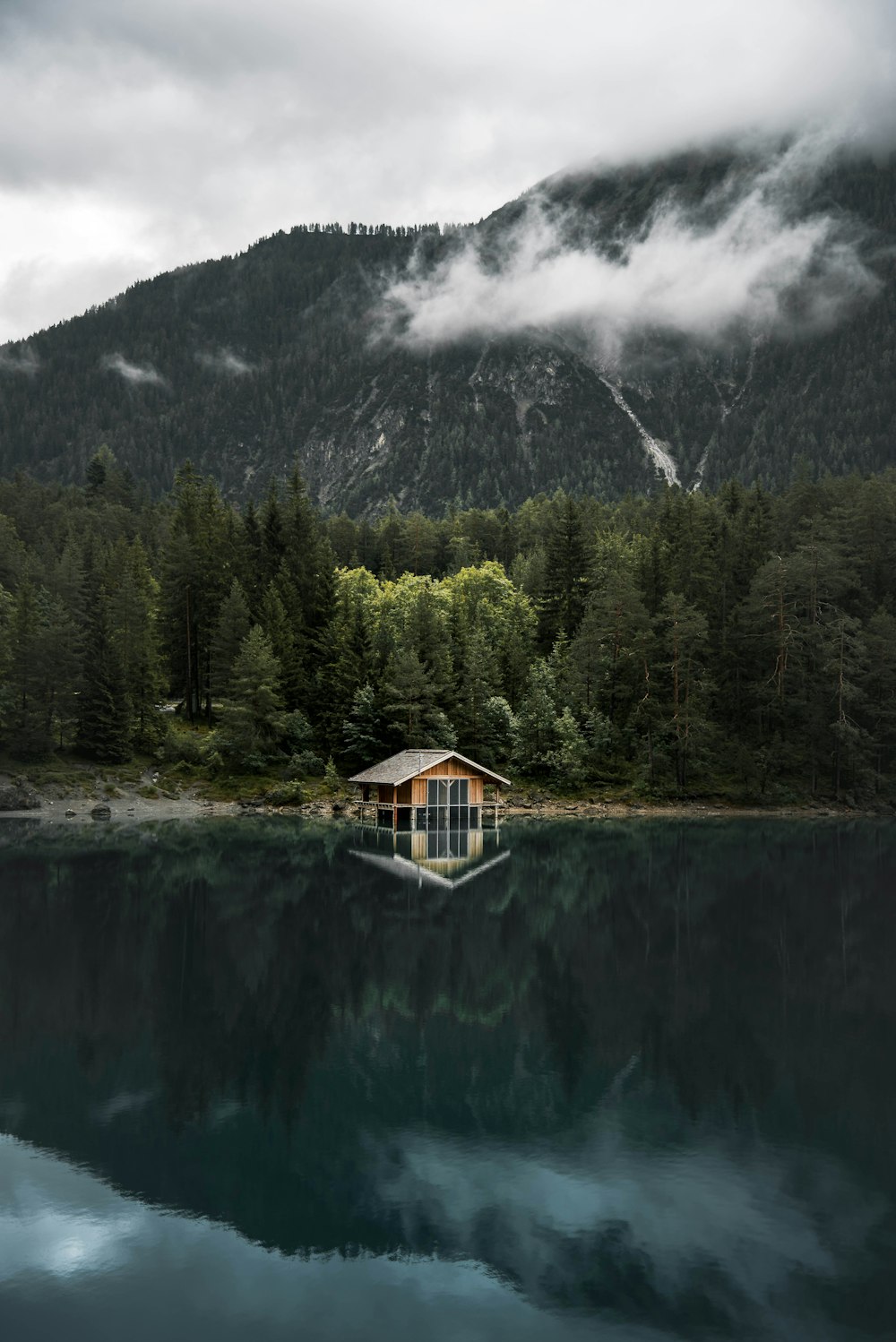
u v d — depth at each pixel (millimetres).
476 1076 23281
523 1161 18922
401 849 65438
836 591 98375
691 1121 20781
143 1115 21047
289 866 56531
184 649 110812
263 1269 15445
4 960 34188
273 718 95062
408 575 153500
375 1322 14211
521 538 198625
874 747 96750
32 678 90938
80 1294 14930
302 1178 18297
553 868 57250
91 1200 17656
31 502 189500
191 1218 17016
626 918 42531
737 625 102312
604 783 97688
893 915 43688
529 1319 14164
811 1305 14477
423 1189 17953
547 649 119562
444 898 47000
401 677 96375
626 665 101125
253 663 94438
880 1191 17812
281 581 110562
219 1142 19750
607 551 130625
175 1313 14398
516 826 82375
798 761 98500
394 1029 26734
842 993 30719
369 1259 15891
